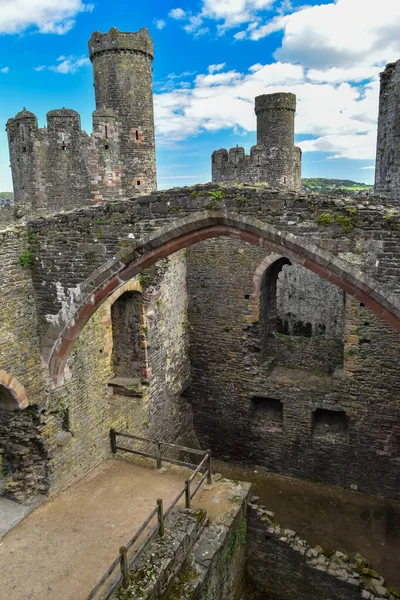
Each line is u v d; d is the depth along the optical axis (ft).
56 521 27.99
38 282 29.76
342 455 41.81
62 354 29.89
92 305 28.94
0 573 23.94
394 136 40.22
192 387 47.85
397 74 39.24
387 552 34.24
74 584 23.11
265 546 32.91
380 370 39.04
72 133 56.18
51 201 56.70
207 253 44.24
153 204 26.43
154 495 30.86
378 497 40.93
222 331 45.21
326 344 44.45
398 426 39.29
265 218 24.14
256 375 44.27
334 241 22.85
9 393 28.09
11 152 58.08
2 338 27.35
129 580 22.61
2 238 27.53
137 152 69.05
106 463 34.81
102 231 27.71
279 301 59.11
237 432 46.44
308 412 42.42
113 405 37.01
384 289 22.22
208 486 32.96
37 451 29.99
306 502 40.34
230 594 30.53
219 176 78.18
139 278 37.37
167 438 43.55
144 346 38.50
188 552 26.45
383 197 33.42
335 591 30.73
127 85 66.74
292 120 89.56
